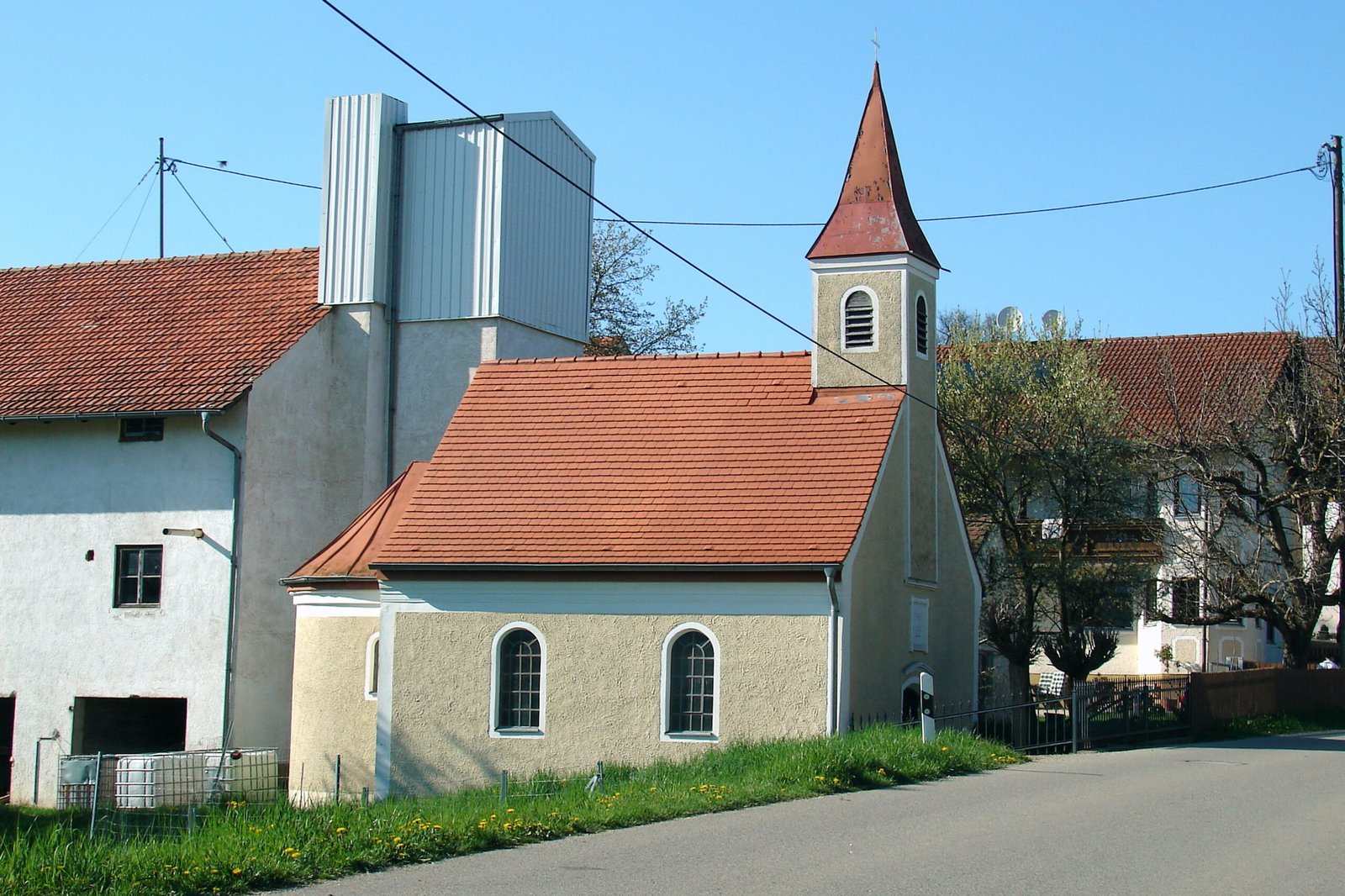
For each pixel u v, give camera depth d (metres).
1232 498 36.66
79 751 31.09
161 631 30.50
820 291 28.97
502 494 27.48
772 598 24.94
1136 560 36.84
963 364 38.19
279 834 13.62
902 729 24.44
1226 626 46.28
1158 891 11.92
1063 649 35.28
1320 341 38.09
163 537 30.77
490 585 26.39
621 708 25.47
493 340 32.69
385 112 33.69
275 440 31.23
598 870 12.80
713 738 24.94
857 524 25.19
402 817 14.81
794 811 16.83
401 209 33.84
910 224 29.30
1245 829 15.58
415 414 33.16
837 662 24.44
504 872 12.71
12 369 33.12
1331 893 11.97
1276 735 32.06
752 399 28.62
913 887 11.97
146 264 36.97
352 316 33.28
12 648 31.62
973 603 31.27
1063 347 38.03
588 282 36.97
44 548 31.69
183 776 28.05
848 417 27.78
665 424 28.41
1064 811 16.84
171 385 30.88
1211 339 51.59
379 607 27.45
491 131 33.22
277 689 30.83
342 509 32.72
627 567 25.33
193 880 11.93
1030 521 36.59
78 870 11.98
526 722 26.12
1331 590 40.69
